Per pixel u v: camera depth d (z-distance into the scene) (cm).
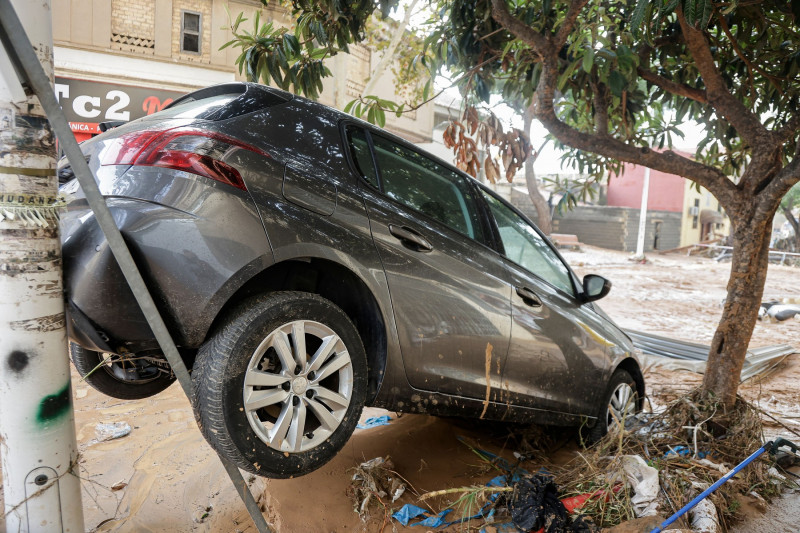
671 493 301
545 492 286
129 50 1216
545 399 354
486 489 288
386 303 265
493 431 409
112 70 1202
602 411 403
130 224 214
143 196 220
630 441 374
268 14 1298
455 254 304
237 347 214
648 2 281
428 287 284
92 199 191
